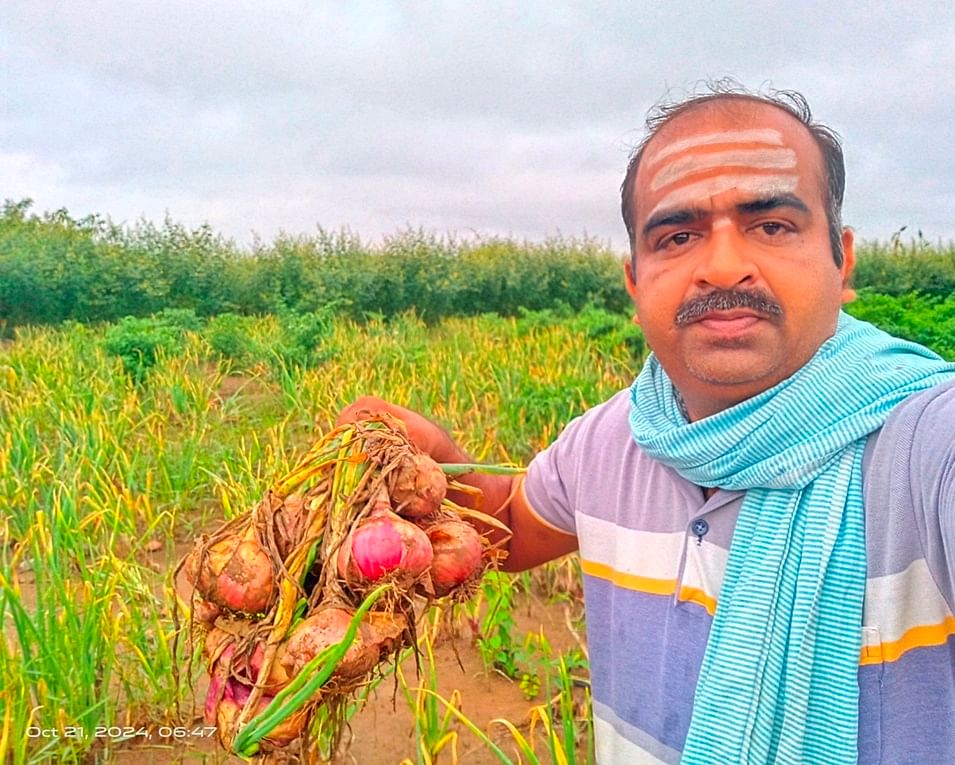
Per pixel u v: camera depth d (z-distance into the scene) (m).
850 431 1.19
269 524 1.35
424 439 1.71
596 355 10.27
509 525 1.79
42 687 2.80
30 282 15.70
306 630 1.25
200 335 11.13
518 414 6.63
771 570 1.22
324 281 18.05
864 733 1.16
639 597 1.43
